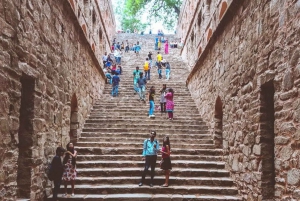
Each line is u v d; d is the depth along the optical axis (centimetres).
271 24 589
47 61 710
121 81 1691
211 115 1084
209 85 1126
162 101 1293
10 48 516
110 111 1286
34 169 639
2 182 491
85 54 1127
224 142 922
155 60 2245
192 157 960
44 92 691
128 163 909
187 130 1123
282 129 537
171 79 1812
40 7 662
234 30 830
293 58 501
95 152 970
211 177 865
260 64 639
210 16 1343
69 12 877
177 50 2681
